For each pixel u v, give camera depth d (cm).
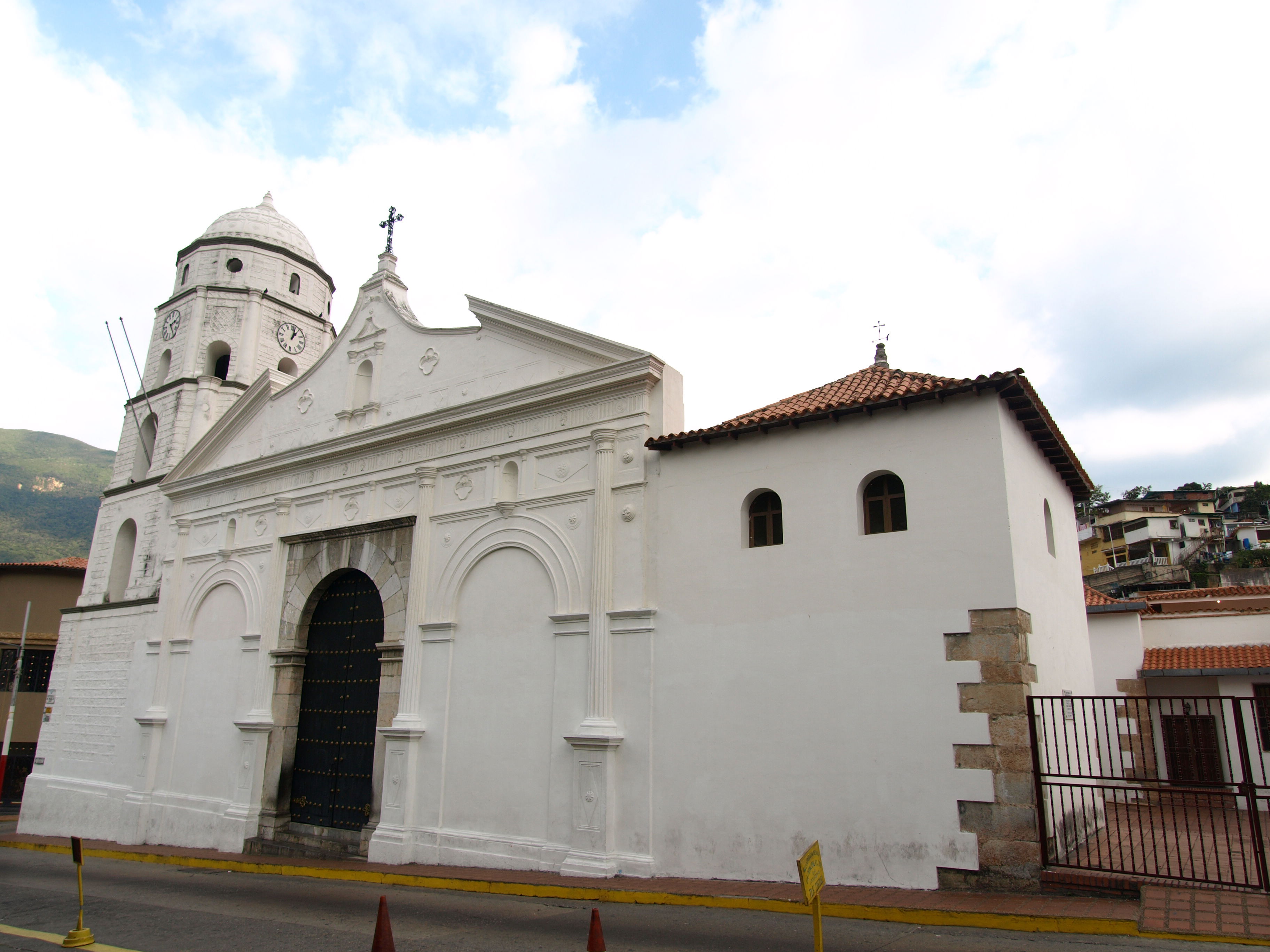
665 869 1277
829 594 1241
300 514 2050
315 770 1842
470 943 948
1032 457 1347
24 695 3631
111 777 2319
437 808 1566
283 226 3116
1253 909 890
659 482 1460
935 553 1174
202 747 2064
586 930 1000
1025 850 1034
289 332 2975
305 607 1953
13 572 3719
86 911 1237
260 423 2266
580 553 1517
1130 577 4588
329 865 1570
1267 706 1847
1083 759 1428
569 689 1453
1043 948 832
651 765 1330
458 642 1639
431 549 1742
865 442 1272
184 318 2889
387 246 2108
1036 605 1217
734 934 951
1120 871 998
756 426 1345
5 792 3494
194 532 2327
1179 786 1666
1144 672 1958
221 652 2116
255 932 1073
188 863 1772
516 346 1745
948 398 1213
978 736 1090
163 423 2767
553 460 1617
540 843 1414
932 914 965
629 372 1523
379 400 1975
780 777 1217
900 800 1121
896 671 1163
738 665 1295
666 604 1391
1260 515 6488
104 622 2573
